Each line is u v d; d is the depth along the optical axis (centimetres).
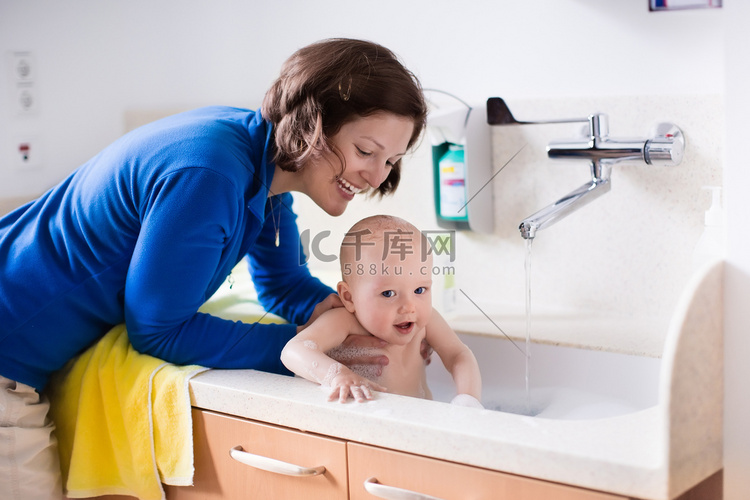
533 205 156
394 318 123
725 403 94
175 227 109
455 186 154
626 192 145
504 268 162
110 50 192
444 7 162
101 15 190
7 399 117
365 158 117
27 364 120
